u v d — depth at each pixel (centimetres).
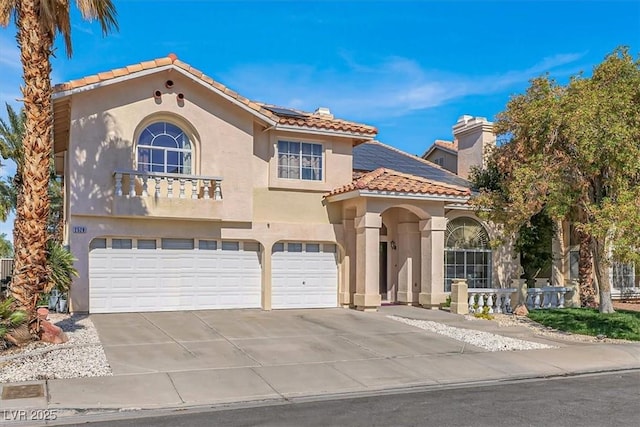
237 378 1051
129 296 1772
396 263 2222
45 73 1272
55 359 1124
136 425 789
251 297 1934
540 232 2239
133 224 1747
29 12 1249
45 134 1273
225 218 1841
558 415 844
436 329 1598
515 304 2027
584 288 2180
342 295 2033
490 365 1210
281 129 1939
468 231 2348
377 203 1927
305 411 865
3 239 4069
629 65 1722
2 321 1205
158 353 1216
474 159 2633
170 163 1795
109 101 1697
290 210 1981
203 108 1820
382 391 1004
